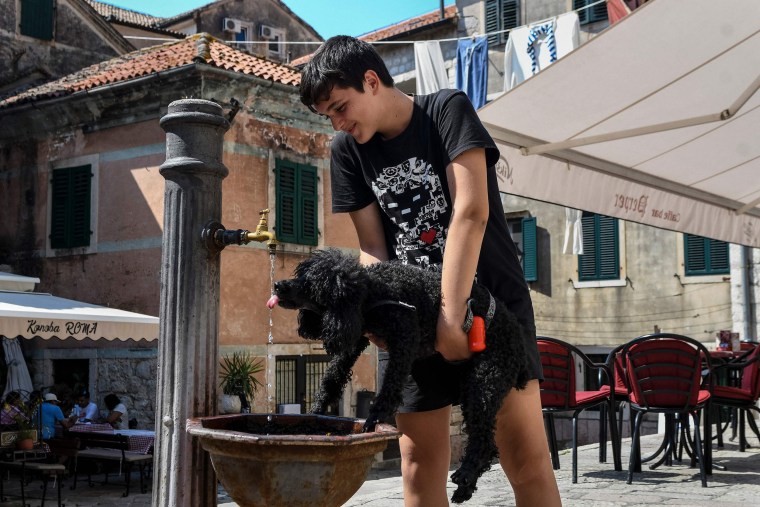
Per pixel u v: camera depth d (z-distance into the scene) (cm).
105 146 1666
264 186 1655
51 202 1733
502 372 220
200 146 274
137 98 1599
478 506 475
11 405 1120
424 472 270
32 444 1098
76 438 1188
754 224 755
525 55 1714
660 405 540
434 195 255
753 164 621
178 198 272
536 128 527
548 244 2272
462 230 232
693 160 603
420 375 261
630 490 514
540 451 258
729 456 668
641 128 502
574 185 563
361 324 207
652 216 629
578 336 2211
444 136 246
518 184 522
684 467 612
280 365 1650
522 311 255
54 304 1297
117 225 1638
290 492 212
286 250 1680
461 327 218
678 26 471
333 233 1789
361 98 241
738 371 834
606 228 2191
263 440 204
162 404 269
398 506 488
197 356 268
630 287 2153
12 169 1798
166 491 264
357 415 1723
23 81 2028
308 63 242
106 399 1473
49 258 1727
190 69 1510
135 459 1214
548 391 569
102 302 1645
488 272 253
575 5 2155
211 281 273
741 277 1662
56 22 2092
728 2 456
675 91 529
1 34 1994
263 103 1658
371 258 275
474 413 217
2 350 1680
